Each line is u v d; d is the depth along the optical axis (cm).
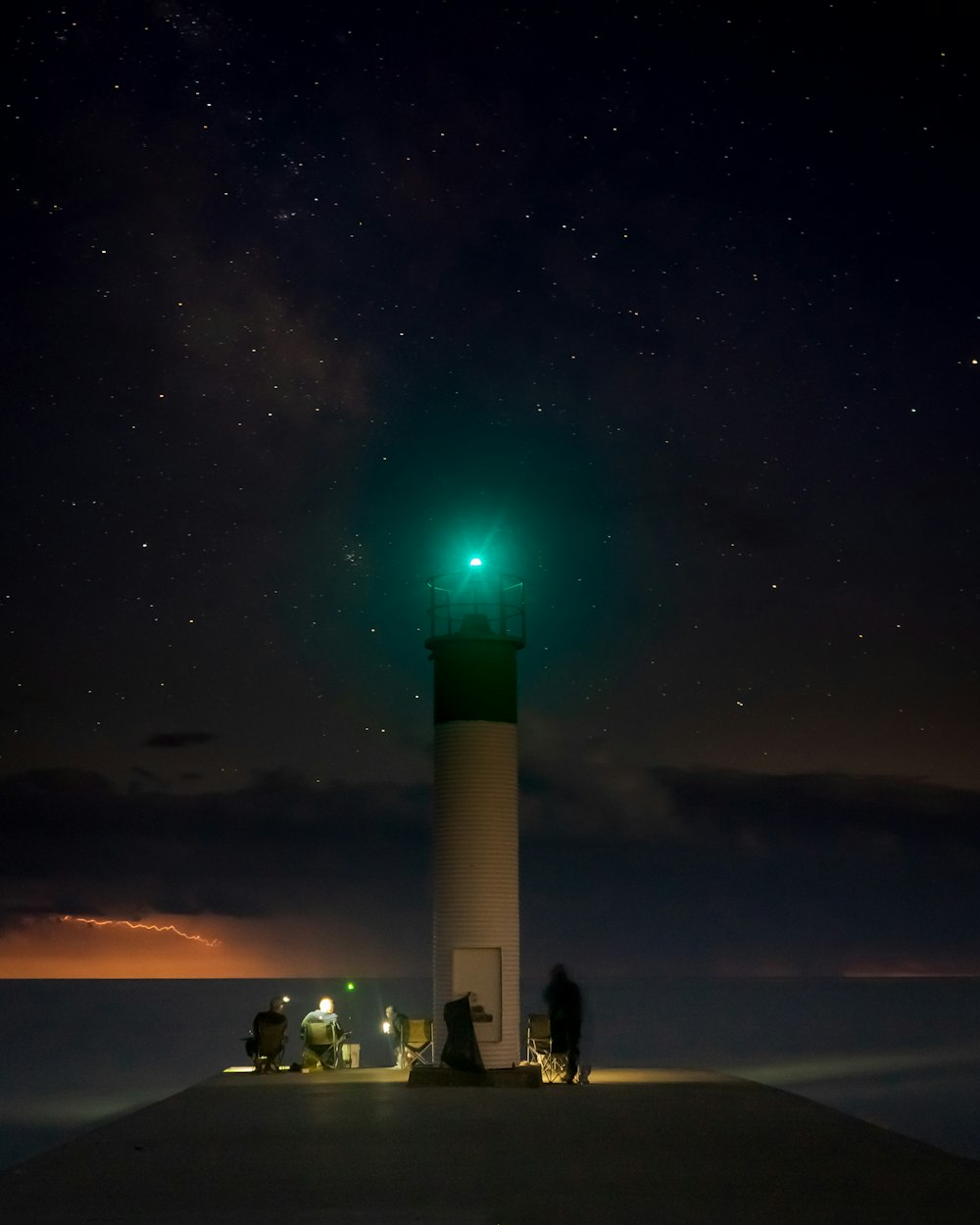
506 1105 1844
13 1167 1270
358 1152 1374
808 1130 1546
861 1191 1118
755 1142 1443
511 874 2334
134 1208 1043
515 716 2392
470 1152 1369
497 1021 2273
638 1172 1224
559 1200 1074
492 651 2378
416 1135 1512
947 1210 1025
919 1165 1266
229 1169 1251
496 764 2348
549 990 2277
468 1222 984
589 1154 1343
